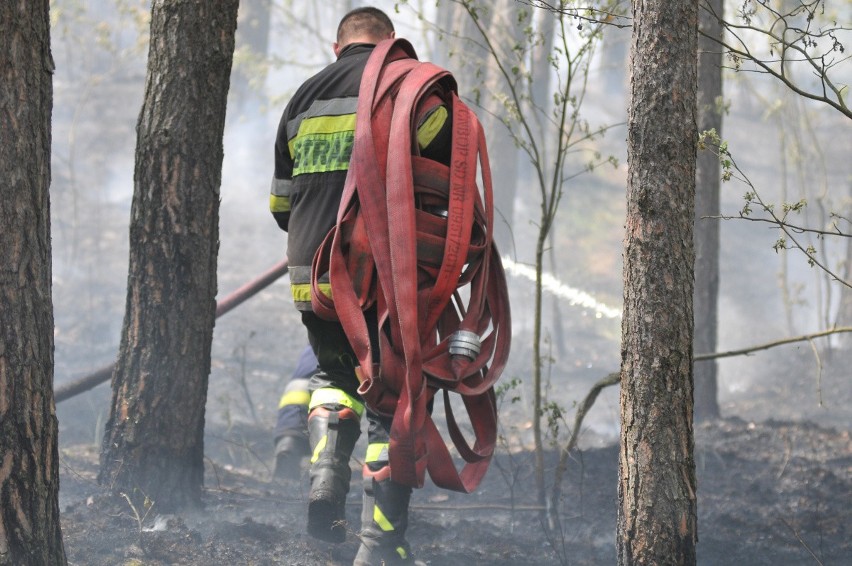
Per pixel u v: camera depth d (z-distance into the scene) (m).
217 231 5.70
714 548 6.09
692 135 3.76
